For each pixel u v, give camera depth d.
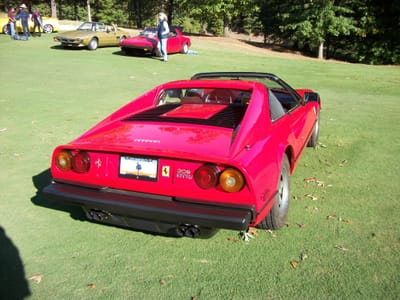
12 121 7.45
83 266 3.06
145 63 16.34
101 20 65.00
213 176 2.78
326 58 35.84
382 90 12.45
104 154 3.11
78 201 3.14
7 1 54.38
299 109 4.92
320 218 3.84
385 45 31.97
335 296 2.70
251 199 2.77
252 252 3.26
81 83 11.69
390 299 2.67
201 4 35.75
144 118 3.68
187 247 3.35
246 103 3.96
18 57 16.48
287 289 2.78
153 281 2.88
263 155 3.06
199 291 2.77
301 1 31.69
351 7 31.92
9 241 3.41
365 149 6.11
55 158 3.28
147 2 63.34
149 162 2.98
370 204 4.14
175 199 2.94
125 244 3.39
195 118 3.57
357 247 3.31
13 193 4.38
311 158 5.70
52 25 28.42
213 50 24.97
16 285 2.83
